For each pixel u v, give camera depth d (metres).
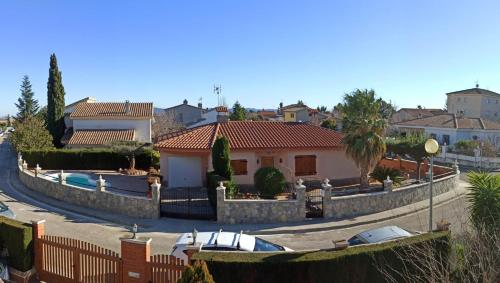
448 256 10.85
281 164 28.38
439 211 22.50
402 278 10.84
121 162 38.12
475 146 50.06
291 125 32.12
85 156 37.75
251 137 28.98
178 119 78.69
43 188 26.00
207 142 27.91
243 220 19.72
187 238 11.98
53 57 52.16
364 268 10.59
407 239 11.47
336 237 18.11
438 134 59.75
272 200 19.86
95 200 22.27
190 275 7.59
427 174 29.11
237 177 27.56
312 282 10.14
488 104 78.19
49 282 11.76
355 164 27.45
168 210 21.28
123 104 50.78
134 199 20.77
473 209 13.89
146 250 10.20
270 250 12.05
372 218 20.73
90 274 10.98
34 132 41.59
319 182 28.69
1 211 17.09
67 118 56.41
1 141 67.12
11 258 11.96
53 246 11.63
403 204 23.33
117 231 18.52
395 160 36.72
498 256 9.04
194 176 28.38
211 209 21.64
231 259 9.95
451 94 82.25
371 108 25.66
